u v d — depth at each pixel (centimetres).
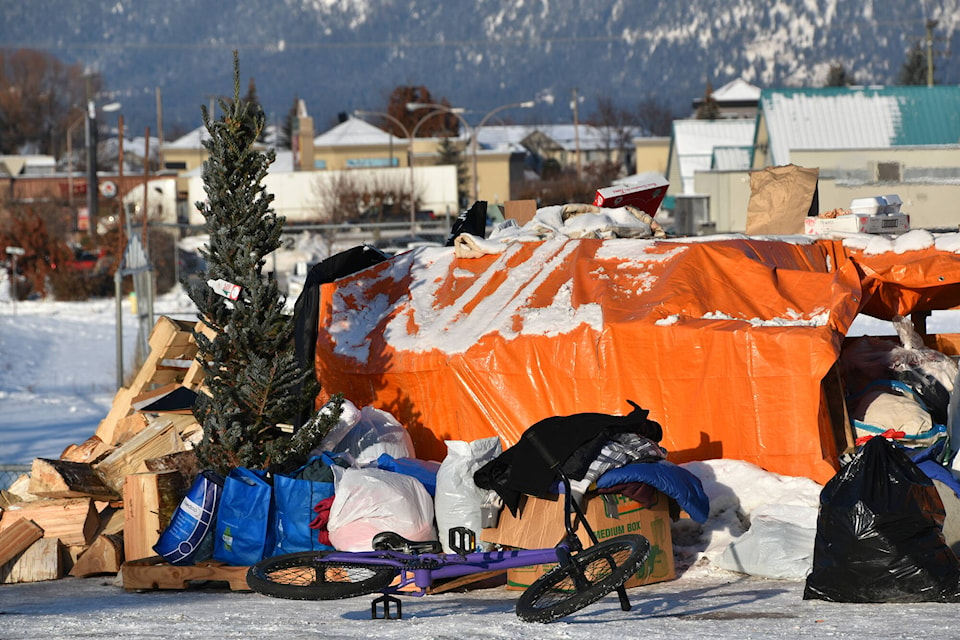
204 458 3097
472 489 2753
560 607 2047
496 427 3338
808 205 4853
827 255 3738
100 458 3575
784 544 2633
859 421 3275
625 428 2681
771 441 3044
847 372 3606
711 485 2941
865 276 3641
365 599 2634
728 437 3091
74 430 6662
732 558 2698
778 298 3284
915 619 2039
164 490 3097
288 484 2861
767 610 2223
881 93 17075
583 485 2567
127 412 3656
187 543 2906
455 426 3422
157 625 2244
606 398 3219
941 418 3453
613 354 3219
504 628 2077
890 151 10931
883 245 3709
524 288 3559
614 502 2608
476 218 4231
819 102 16775
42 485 3197
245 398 3098
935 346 4041
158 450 3356
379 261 4047
